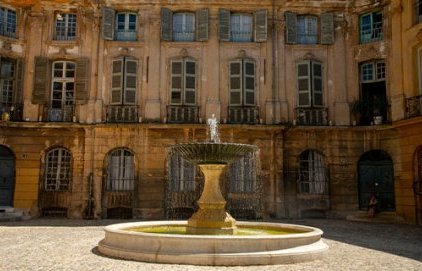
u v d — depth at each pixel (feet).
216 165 40.81
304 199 77.61
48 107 79.20
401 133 73.00
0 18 78.43
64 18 81.97
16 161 76.69
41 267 29.91
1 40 77.66
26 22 80.59
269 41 80.89
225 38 80.28
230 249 31.55
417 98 69.31
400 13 74.54
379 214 73.31
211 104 78.33
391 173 76.38
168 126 75.92
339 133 78.48
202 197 40.57
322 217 77.56
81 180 76.79
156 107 77.97
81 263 31.27
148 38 80.23
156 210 75.72
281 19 81.61
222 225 38.70
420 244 44.06
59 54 79.97
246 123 77.41
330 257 34.86
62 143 77.71
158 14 80.74
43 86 79.00
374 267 30.83
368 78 80.18
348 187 77.41
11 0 79.00
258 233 41.75
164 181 76.23
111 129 77.25
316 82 80.64
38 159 77.15
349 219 74.13
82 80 79.25
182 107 78.43
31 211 75.92
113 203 76.43
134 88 79.41
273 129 76.89
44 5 80.89
